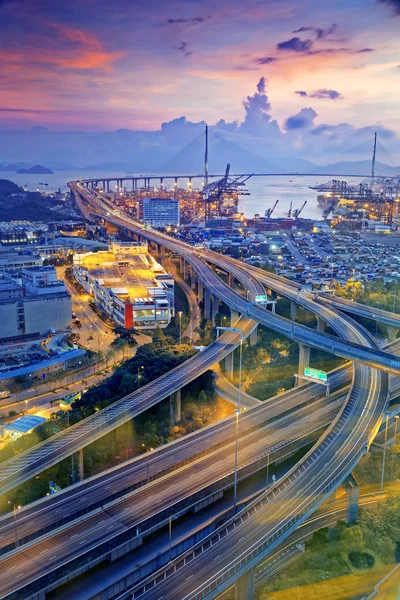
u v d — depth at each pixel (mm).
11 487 161500
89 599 132000
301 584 145250
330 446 185875
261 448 190875
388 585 140750
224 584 125938
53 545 140625
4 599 122875
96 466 198250
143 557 146375
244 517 147125
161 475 174500
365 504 182500
